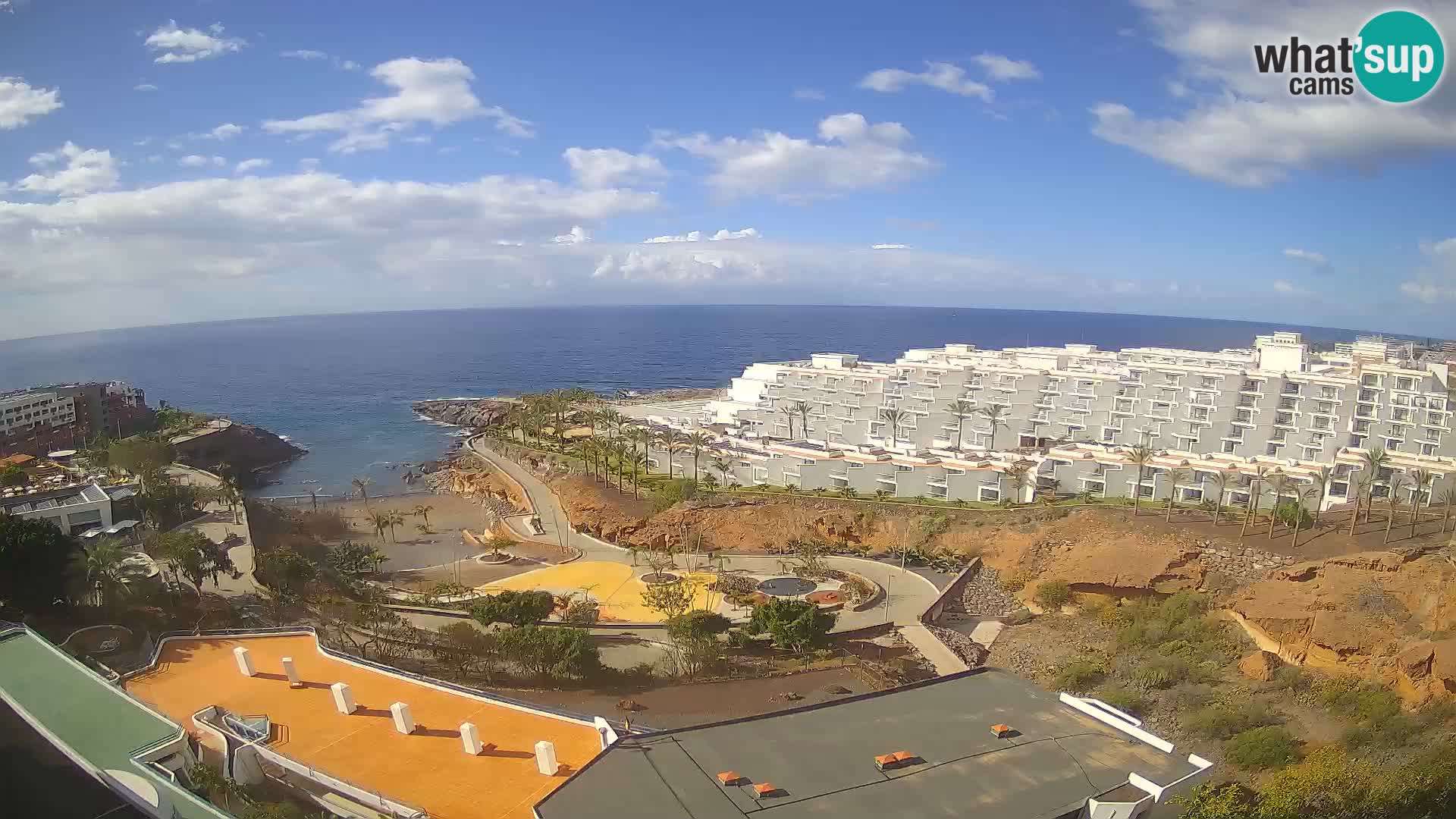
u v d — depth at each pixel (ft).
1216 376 505.25
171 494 460.14
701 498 477.36
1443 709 229.25
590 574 398.01
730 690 264.11
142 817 137.80
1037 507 432.25
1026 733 160.04
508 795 151.12
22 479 467.11
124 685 193.77
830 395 638.12
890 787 140.46
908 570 392.27
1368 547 330.13
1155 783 142.41
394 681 196.85
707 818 130.72
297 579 328.70
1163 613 323.78
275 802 157.48
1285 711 245.45
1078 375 555.69
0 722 170.81
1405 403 454.40
